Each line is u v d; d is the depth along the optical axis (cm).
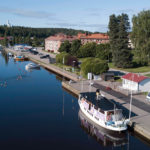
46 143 2845
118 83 5878
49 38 17325
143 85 5081
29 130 3238
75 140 2952
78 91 5091
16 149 2683
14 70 8894
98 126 3347
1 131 3195
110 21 9206
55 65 9650
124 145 2858
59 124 3478
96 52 11319
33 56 13662
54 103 4638
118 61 8256
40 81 6919
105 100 3753
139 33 6956
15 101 4741
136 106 3944
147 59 7050
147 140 2878
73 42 12625
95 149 2725
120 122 3095
